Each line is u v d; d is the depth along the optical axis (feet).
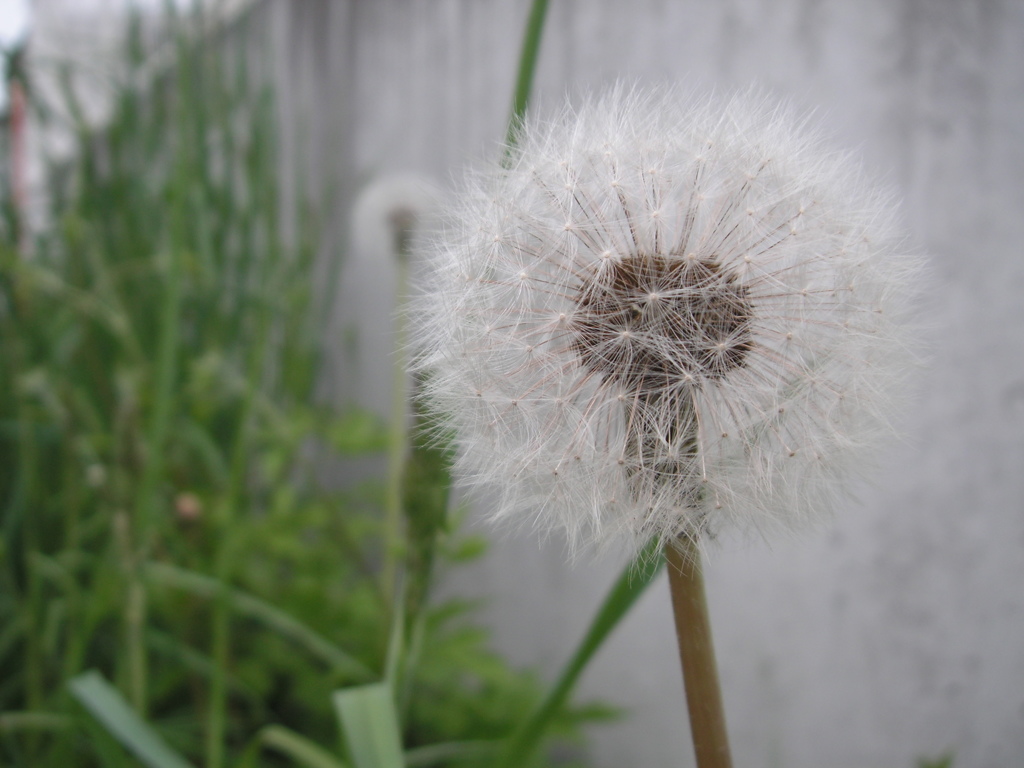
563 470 0.25
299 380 0.74
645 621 0.71
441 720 0.54
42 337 0.62
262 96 0.79
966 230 0.58
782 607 0.64
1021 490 0.57
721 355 0.25
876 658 0.62
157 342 0.65
